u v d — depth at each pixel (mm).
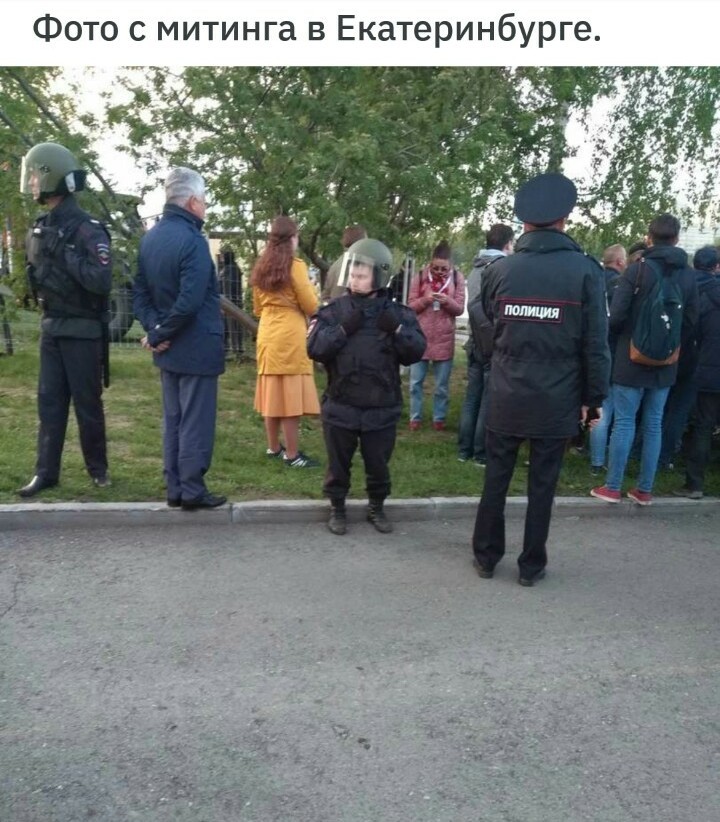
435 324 7312
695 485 5906
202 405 4816
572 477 6254
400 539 4926
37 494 5023
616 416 5473
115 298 10102
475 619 3902
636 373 5309
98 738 2850
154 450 6203
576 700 3240
